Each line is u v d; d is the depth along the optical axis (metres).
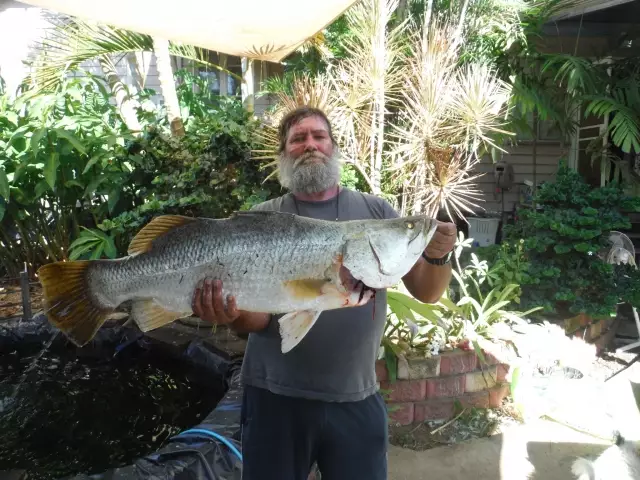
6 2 7.91
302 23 4.11
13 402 3.91
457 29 4.92
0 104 6.26
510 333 4.06
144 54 8.49
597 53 6.67
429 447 3.34
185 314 1.91
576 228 4.53
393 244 1.81
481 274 4.73
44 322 4.68
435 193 4.32
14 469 3.08
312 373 2.06
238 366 3.76
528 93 5.82
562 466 3.12
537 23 6.27
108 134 5.81
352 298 1.84
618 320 5.25
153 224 1.91
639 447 3.19
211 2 3.67
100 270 1.91
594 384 3.96
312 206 2.23
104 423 3.61
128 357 4.46
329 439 2.11
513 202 8.02
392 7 4.43
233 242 1.85
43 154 5.73
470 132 4.52
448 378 3.65
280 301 1.85
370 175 4.51
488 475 3.06
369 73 4.27
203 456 2.42
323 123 2.27
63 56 6.13
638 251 6.38
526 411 3.68
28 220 6.09
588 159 7.64
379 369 3.58
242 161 4.73
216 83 9.18
